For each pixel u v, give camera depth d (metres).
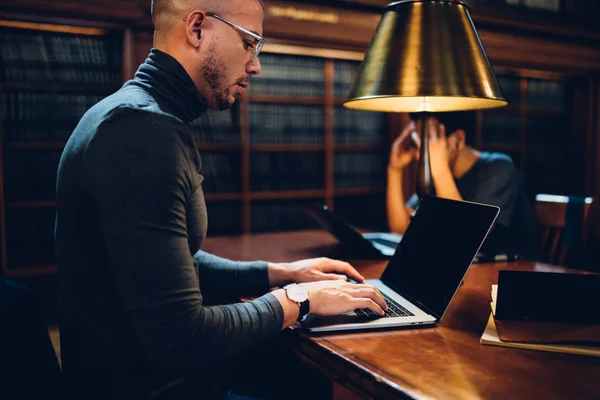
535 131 4.91
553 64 4.50
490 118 4.60
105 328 1.00
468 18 1.44
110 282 0.99
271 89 3.75
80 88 3.15
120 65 3.21
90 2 2.78
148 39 3.11
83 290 1.00
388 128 4.22
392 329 1.10
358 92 1.45
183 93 1.08
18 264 3.12
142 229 0.91
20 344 1.12
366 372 0.88
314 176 3.97
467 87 1.35
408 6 1.41
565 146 5.05
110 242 0.91
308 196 3.91
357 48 3.65
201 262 1.42
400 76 1.37
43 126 3.12
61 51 3.11
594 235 2.04
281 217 3.87
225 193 3.68
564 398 0.77
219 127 3.61
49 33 3.07
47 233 3.19
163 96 1.06
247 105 3.67
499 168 2.12
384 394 0.84
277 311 1.06
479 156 2.22
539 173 4.94
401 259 1.45
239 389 1.56
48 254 3.19
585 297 1.01
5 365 1.08
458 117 2.20
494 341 1.00
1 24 2.89
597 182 4.93
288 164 3.87
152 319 0.91
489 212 1.16
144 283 0.91
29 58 3.04
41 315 1.21
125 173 0.91
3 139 3.03
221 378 1.28
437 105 1.64
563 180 5.04
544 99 4.93
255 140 3.73
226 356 0.98
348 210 4.11
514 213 2.14
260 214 3.79
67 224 0.99
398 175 2.42
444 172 2.02
